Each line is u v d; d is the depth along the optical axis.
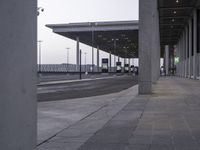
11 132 2.40
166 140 7.78
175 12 55.81
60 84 46.19
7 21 2.39
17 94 2.46
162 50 131.62
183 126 9.81
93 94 25.91
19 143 2.48
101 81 57.94
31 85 2.65
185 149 6.83
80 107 16.03
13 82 2.43
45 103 18.22
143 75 23.42
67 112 14.05
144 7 22.91
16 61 2.46
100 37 105.12
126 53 167.88
